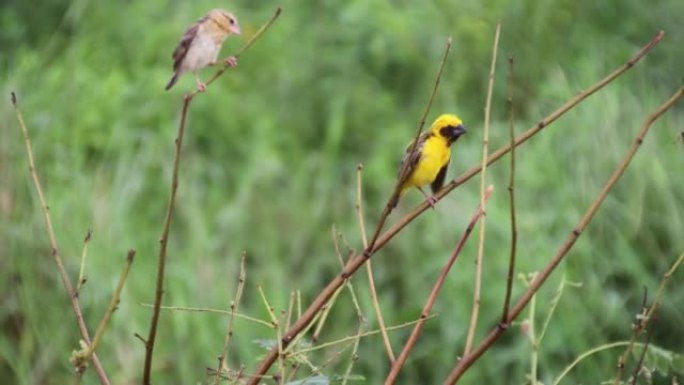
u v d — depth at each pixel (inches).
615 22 602.9
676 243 524.4
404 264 507.2
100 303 483.2
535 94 565.6
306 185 526.0
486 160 207.2
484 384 486.3
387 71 569.6
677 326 503.8
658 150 543.8
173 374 477.7
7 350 478.0
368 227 518.9
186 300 489.7
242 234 513.3
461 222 514.3
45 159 518.9
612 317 497.4
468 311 496.4
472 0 581.3
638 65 581.3
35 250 491.2
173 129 537.0
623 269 511.8
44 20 661.9
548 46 577.9
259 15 584.7
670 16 607.2
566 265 502.9
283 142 542.9
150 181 522.3
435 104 559.2
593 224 519.2
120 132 531.5
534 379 212.5
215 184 529.0
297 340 199.6
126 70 577.9
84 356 169.9
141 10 600.1
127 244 499.2
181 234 511.2
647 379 211.8
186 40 262.7
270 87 560.1
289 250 513.3
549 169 527.8
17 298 484.1
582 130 538.9
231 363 484.4
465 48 572.4
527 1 579.8
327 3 586.6
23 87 563.8
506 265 502.9
